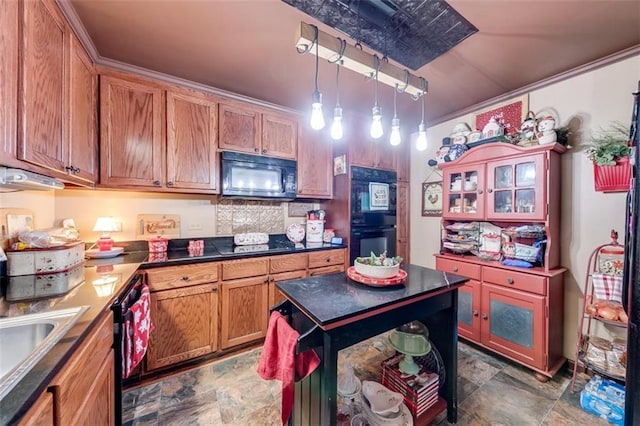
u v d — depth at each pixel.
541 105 2.16
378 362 2.09
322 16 1.44
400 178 3.23
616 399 1.49
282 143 2.67
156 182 2.05
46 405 0.67
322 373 1.10
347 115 2.80
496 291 2.09
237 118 2.42
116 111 1.90
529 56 1.79
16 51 0.98
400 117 2.93
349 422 1.35
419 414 1.42
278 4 1.36
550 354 1.87
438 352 1.60
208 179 2.28
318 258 2.60
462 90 2.28
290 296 1.27
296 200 3.14
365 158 2.93
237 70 2.00
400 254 3.21
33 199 1.72
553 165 1.94
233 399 1.68
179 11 1.40
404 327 1.63
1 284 1.33
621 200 1.77
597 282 1.75
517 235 2.09
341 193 2.89
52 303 1.08
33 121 1.08
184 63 1.91
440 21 1.47
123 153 1.93
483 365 2.04
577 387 1.78
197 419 1.52
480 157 2.27
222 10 1.40
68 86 1.39
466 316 2.29
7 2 0.93
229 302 2.13
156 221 2.38
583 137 1.94
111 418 1.16
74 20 1.43
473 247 2.40
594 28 1.51
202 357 2.05
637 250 0.92
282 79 2.13
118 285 1.33
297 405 1.33
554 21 1.46
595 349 1.67
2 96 0.91
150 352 1.81
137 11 1.40
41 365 0.69
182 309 1.92
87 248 2.10
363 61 1.38
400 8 1.37
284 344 1.11
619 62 1.78
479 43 1.65
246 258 2.21
